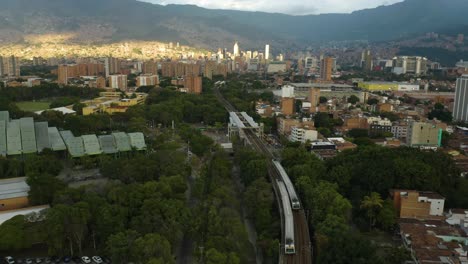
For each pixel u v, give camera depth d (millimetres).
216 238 198500
